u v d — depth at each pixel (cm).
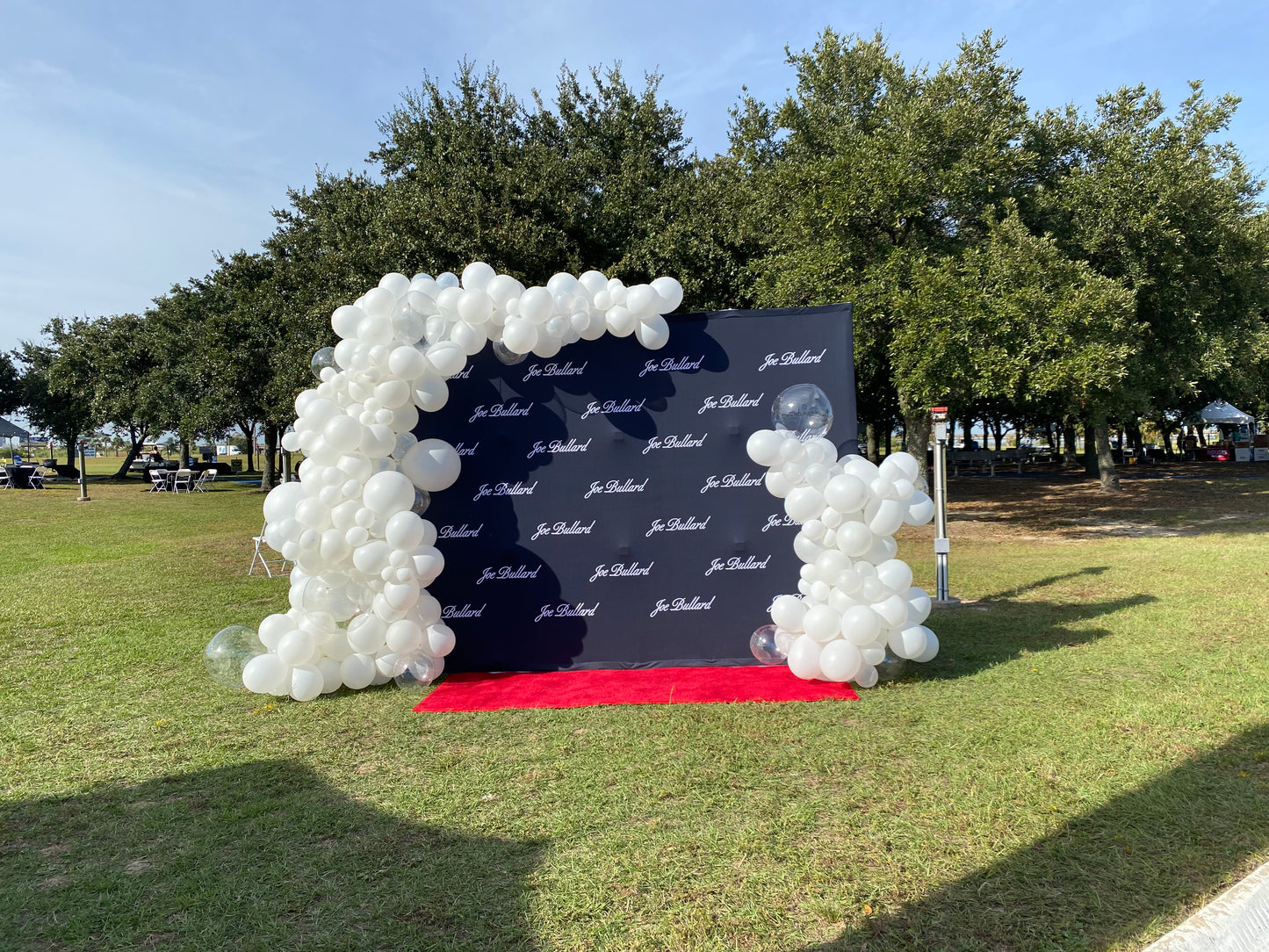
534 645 613
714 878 288
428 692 545
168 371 2622
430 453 570
